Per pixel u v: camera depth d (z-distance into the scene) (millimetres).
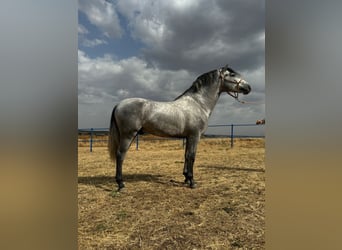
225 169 4895
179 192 3270
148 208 2672
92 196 3107
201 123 3561
